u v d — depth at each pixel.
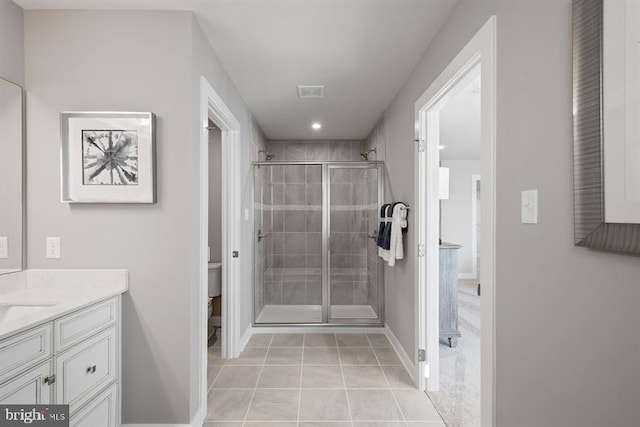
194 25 2.02
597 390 0.97
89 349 1.67
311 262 4.07
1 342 1.21
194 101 2.02
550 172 1.16
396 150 3.31
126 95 1.96
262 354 3.24
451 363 3.05
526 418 1.30
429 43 2.33
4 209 1.82
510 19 1.39
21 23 1.93
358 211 4.06
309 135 4.89
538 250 1.22
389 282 3.60
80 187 1.93
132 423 1.95
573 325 1.06
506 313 1.43
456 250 3.42
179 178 1.96
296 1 1.88
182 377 1.95
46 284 1.94
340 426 2.10
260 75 2.83
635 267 0.86
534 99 1.25
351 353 3.26
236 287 3.17
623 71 0.86
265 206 4.08
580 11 1.00
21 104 1.92
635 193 0.83
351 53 2.47
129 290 1.96
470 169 6.95
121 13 1.96
